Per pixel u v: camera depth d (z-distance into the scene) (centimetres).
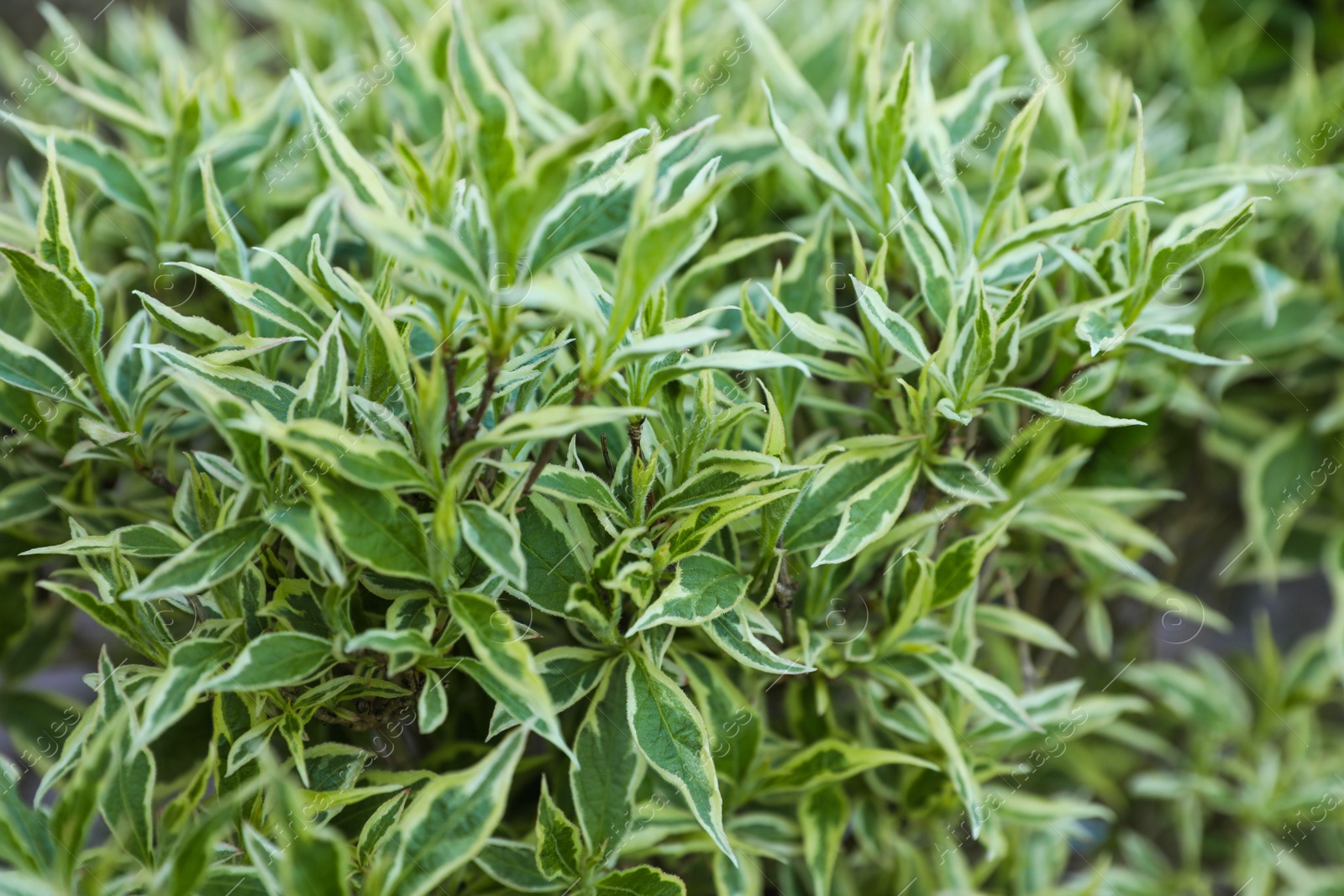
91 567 79
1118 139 87
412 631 73
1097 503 87
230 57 92
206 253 83
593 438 80
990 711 80
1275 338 98
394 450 72
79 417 82
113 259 91
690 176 75
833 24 96
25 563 85
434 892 78
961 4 102
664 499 76
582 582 76
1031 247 81
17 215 90
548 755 83
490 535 72
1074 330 81
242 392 75
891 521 78
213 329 77
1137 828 105
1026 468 84
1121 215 80
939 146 83
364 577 76
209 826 70
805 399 83
